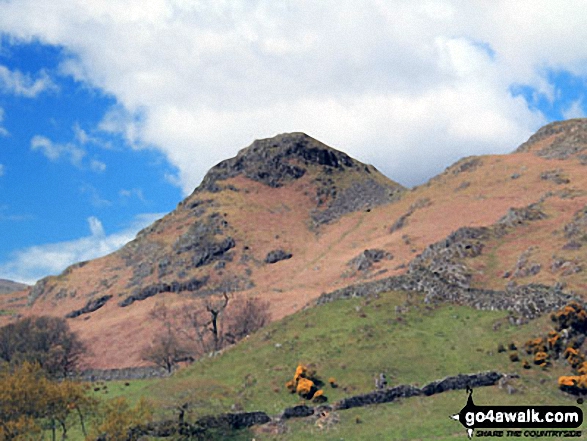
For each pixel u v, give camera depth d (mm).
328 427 73188
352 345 90500
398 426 71875
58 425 74375
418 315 98000
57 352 130000
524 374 80375
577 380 76188
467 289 102625
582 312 85625
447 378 79562
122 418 67250
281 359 90000
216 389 83062
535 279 103625
